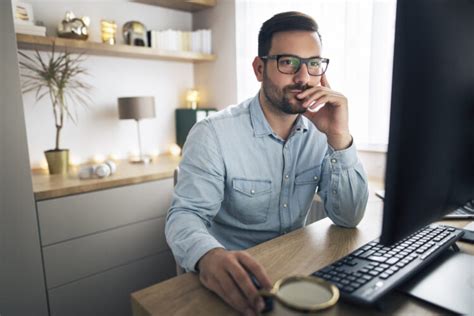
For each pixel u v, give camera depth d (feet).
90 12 7.39
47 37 6.00
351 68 6.02
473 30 1.73
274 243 2.53
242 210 3.34
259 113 3.36
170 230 2.49
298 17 2.94
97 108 7.66
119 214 5.91
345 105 2.82
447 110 1.62
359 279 1.70
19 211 4.74
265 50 3.07
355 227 2.91
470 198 2.04
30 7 6.20
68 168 6.61
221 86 8.58
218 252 1.95
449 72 1.58
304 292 1.34
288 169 3.42
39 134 6.90
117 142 8.06
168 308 1.69
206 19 8.71
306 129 3.47
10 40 4.40
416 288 1.74
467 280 1.82
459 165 1.84
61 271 5.31
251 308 1.56
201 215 2.81
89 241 5.58
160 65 8.61
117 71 7.88
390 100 1.34
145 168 6.90
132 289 6.21
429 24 1.39
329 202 2.99
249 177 3.27
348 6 5.92
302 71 2.93
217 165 3.08
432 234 2.28
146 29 7.86
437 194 1.68
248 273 1.76
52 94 6.88
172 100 8.97
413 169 1.45
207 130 3.21
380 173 5.99
